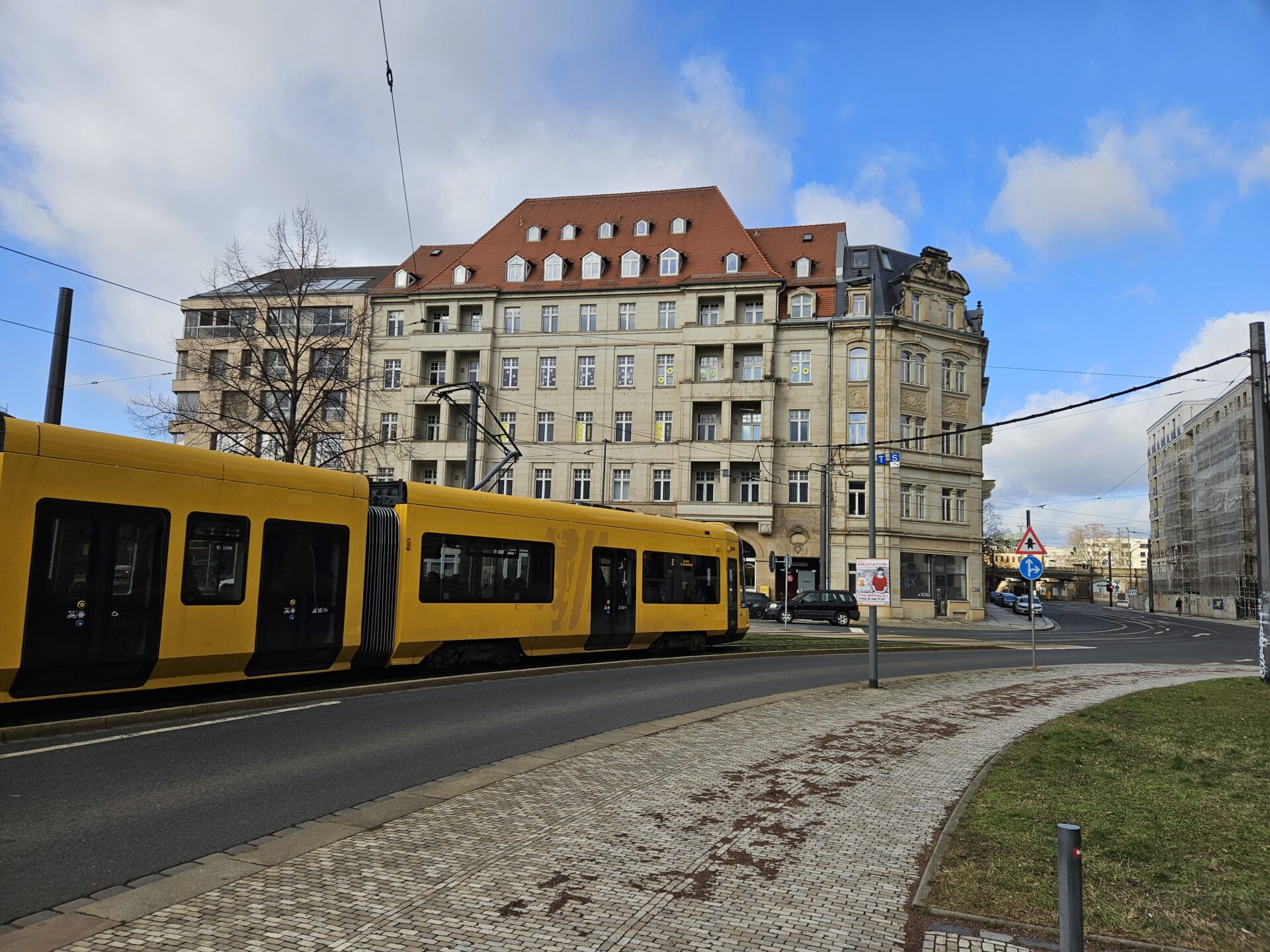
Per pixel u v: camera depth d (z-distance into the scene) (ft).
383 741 32.14
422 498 49.57
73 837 20.30
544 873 18.44
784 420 162.91
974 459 169.07
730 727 36.94
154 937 14.87
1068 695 50.42
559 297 170.71
